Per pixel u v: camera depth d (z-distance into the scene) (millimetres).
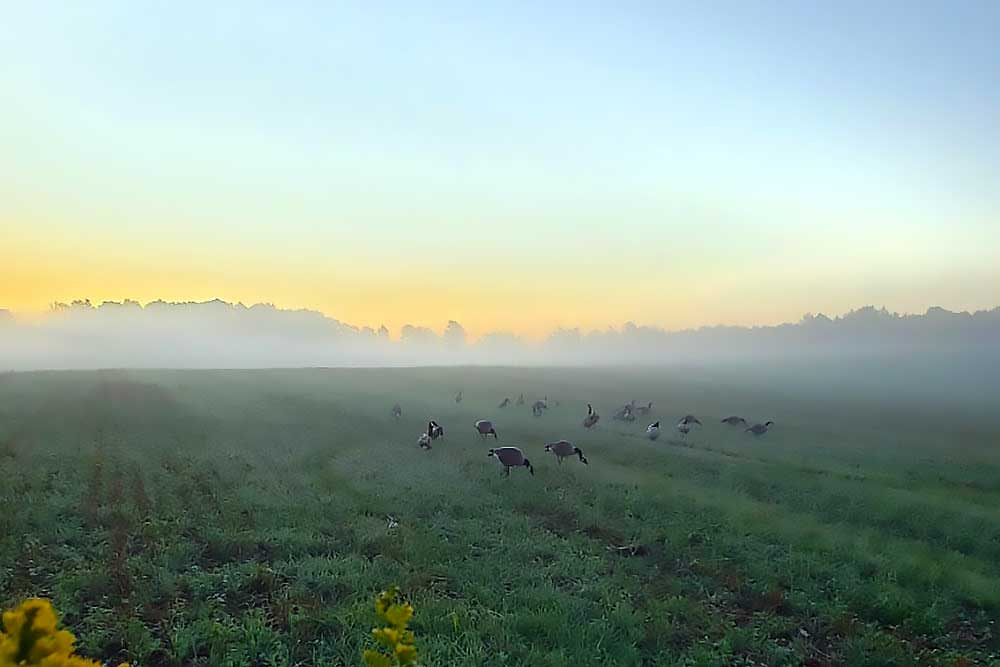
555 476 20609
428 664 8016
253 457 21844
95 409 31375
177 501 15500
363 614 9484
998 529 16281
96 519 13922
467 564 12141
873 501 18578
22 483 16609
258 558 12211
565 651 8891
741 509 16969
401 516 15422
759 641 9805
